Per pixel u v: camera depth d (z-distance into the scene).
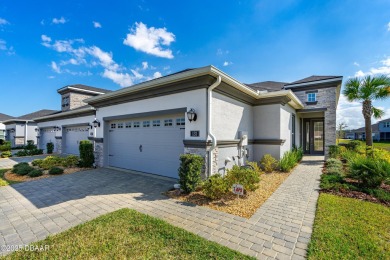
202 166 5.95
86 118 12.98
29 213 4.30
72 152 14.86
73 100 17.75
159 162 7.74
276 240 3.15
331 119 12.26
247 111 8.80
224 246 2.97
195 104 6.25
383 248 2.88
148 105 7.74
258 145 9.30
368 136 10.85
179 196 5.28
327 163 9.50
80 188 6.16
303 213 4.19
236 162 7.65
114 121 9.74
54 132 17.28
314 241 3.06
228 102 7.26
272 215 4.09
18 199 5.21
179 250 2.84
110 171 8.69
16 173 8.23
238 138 7.88
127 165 9.02
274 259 2.68
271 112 8.99
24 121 23.17
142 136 8.36
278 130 8.80
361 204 4.57
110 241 3.04
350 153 10.61
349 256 2.69
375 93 10.69
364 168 5.83
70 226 3.69
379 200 4.86
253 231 3.45
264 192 5.59
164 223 3.65
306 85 12.88
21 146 21.42
